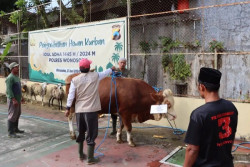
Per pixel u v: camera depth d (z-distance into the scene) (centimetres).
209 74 201
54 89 848
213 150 196
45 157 451
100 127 638
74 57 816
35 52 976
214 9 942
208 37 962
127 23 664
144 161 428
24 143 525
